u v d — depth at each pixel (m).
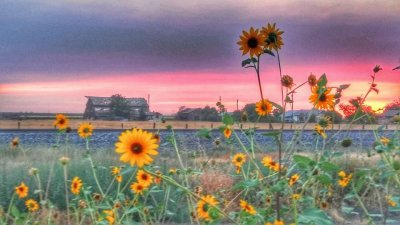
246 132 2.24
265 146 3.00
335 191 3.38
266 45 1.79
